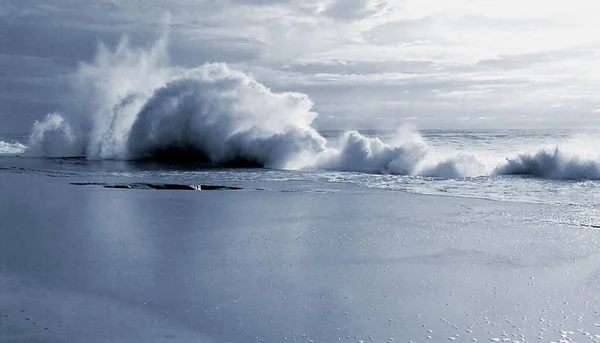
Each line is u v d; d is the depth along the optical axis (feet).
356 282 14.52
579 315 12.00
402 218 23.62
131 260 16.61
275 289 13.91
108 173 42.63
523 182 36.73
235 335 11.01
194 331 11.21
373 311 12.37
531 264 16.16
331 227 21.70
